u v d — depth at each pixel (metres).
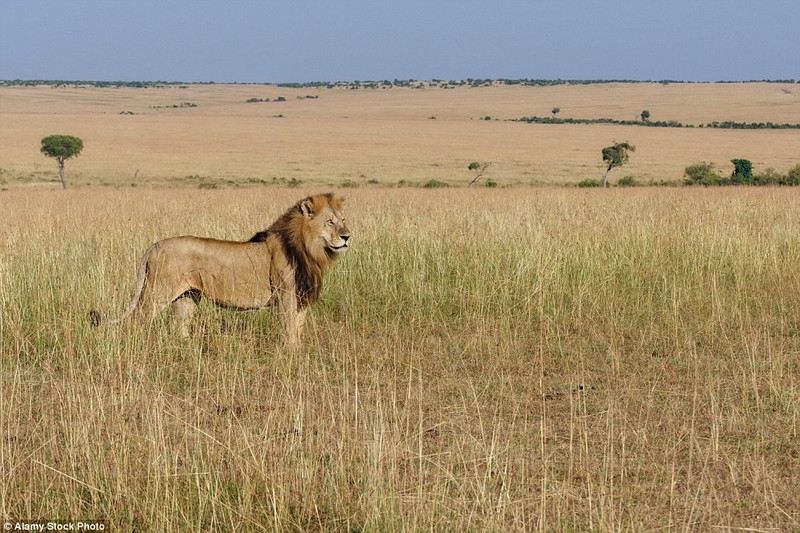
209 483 6.49
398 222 17.98
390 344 11.08
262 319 11.79
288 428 7.63
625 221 18.08
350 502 6.47
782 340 11.12
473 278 13.84
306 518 6.39
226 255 11.14
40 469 6.83
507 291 13.13
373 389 9.24
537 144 138.50
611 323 11.80
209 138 143.38
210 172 89.56
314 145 132.75
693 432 7.68
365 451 7.17
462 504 6.36
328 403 8.67
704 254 15.49
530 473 7.07
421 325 12.12
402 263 14.20
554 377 9.87
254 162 103.38
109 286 11.50
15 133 140.00
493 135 161.00
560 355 10.69
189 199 37.84
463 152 122.06
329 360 10.48
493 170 94.50
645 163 102.94
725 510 6.48
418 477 6.77
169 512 6.25
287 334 11.05
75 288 11.88
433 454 7.09
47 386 9.21
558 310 12.52
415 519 5.93
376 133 163.00
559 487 6.77
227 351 10.42
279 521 6.14
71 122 176.50
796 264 15.26
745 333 11.70
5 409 8.06
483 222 17.64
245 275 11.15
